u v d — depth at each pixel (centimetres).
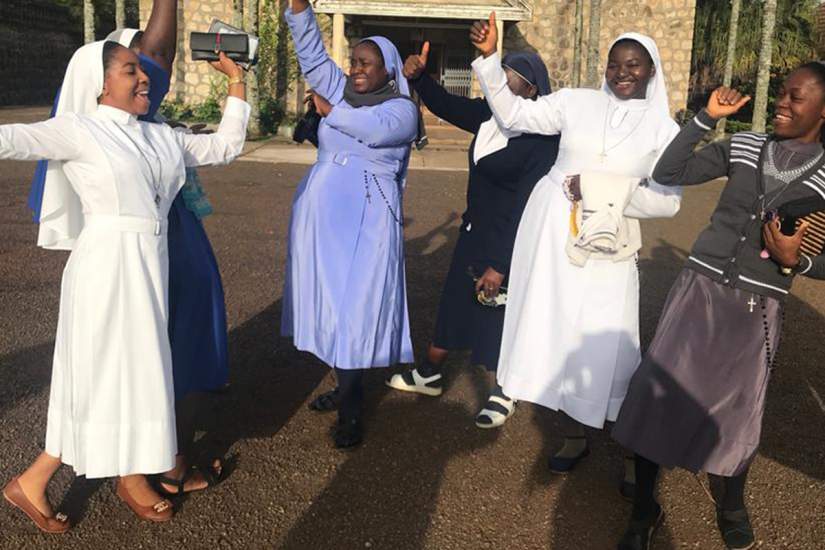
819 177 276
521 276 355
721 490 356
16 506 312
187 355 323
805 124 275
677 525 328
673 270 764
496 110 348
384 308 377
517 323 352
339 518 322
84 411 280
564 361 338
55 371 293
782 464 382
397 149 379
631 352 338
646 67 330
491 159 378
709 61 2408
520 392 345
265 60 1966
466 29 2053
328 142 380
